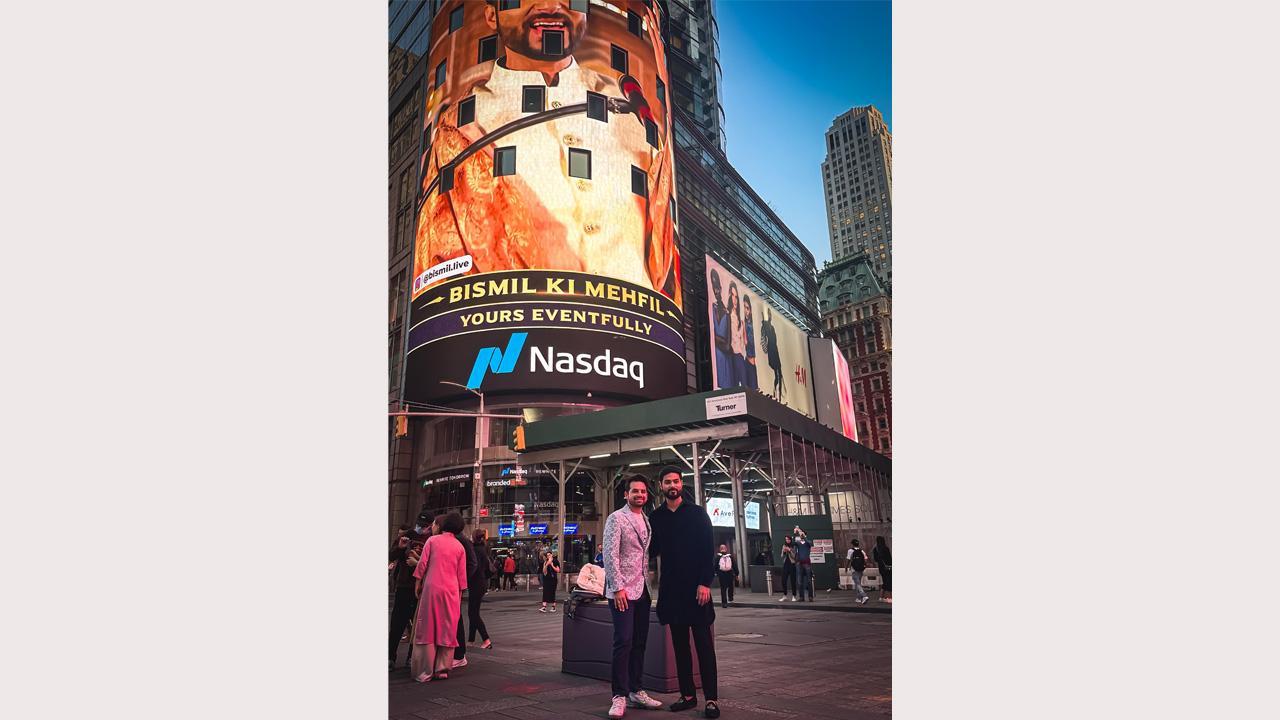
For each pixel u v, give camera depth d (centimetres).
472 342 3812
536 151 4003
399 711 543
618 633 520
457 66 4219
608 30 4312
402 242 5316
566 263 3900
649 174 4281
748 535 2520
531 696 591
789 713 500
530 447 2628
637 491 538
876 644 880
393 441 4272
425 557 721
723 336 4072
